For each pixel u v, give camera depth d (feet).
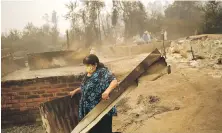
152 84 17.54
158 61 7.69
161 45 41.75
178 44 31.99
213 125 10.24
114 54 43.21
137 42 48.93
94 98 8.16
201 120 10.88
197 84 16.01
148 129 10.99
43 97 15.12
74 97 10.39
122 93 7.75
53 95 15.10
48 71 20.76
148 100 14.58
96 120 7.98
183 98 14.06
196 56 25.73
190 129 10.19
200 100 13.23
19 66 31.89
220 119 10.69
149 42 45.55
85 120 8.12
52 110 9.91
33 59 25.88
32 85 15.06
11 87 14.99
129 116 12.98
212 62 23.00
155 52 7.68
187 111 12.03
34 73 19.25
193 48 27.45
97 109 7.93
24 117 15.21
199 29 52.16
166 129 10.57
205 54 25.80
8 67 26.37
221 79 16.81
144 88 16.97
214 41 28.76
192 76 18.22
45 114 9.71
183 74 19.30
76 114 10.43
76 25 57.67
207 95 13.71
